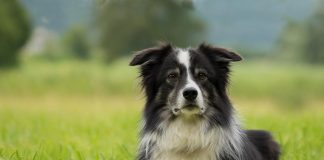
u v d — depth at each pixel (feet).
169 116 22.76
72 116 56.39
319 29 185.78
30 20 170.81
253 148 25.12
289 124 40.40
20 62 175.52
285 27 195.62
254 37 282.77
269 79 135.74
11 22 166.40
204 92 22.36
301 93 98.63
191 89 21.76
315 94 126.52
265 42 280.92
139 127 24.08
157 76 22.95
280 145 28.09
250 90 125.70
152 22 131.64
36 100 105.70
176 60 22.62
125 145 31.32
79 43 225.35
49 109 71.87
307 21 186.19
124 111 61.62
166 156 23.11
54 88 133.80
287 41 194.80
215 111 22.70
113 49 148.77
